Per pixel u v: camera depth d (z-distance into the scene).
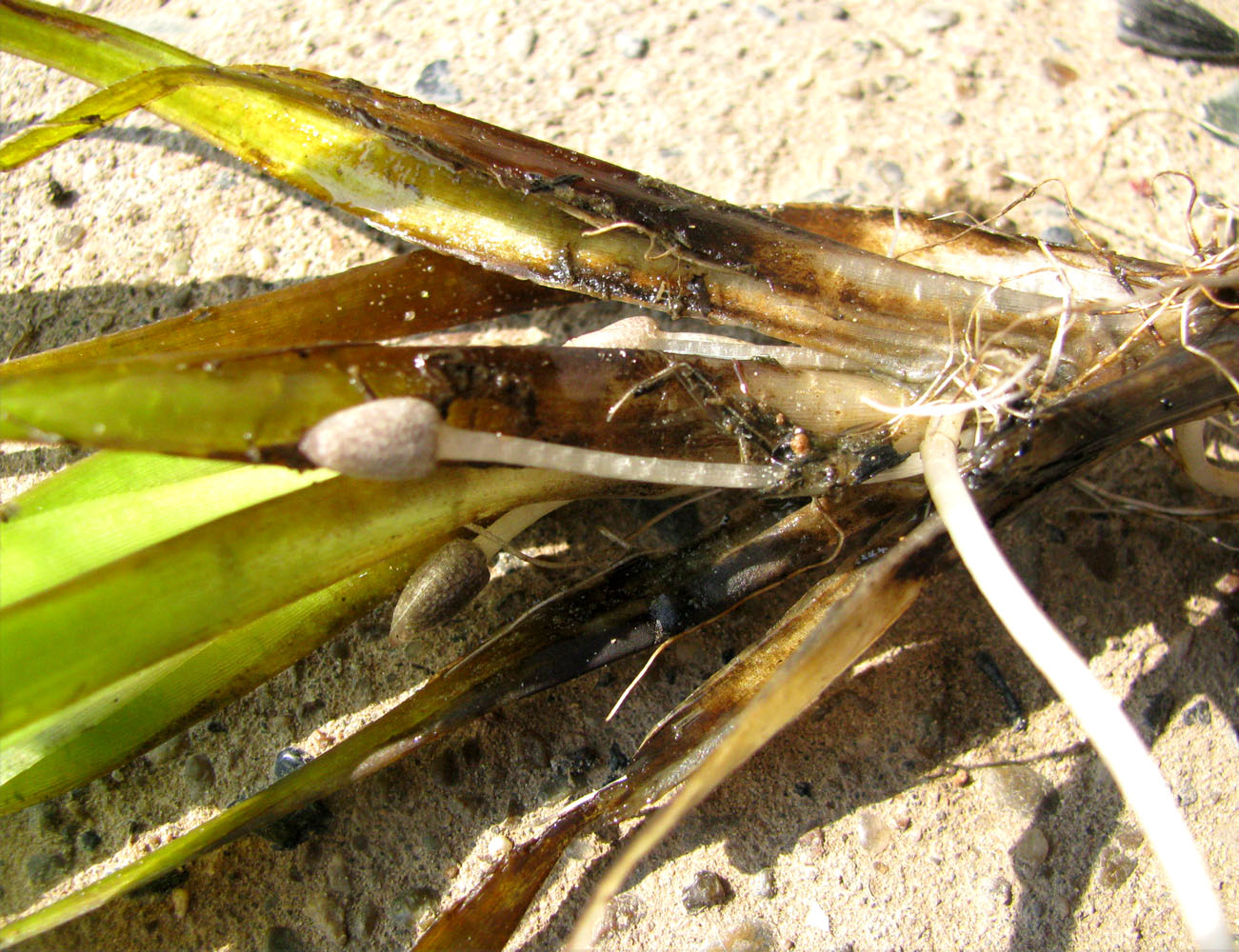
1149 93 0.17
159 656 0.10
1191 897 0.09
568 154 0.12
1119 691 0.13
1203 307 0.12
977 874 0.12
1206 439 0.14
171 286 0.15
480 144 0.12
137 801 0.13
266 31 0.18
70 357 0.12
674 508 0.12
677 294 0.12
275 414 0.10
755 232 0.12
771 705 0.10
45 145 0.12
